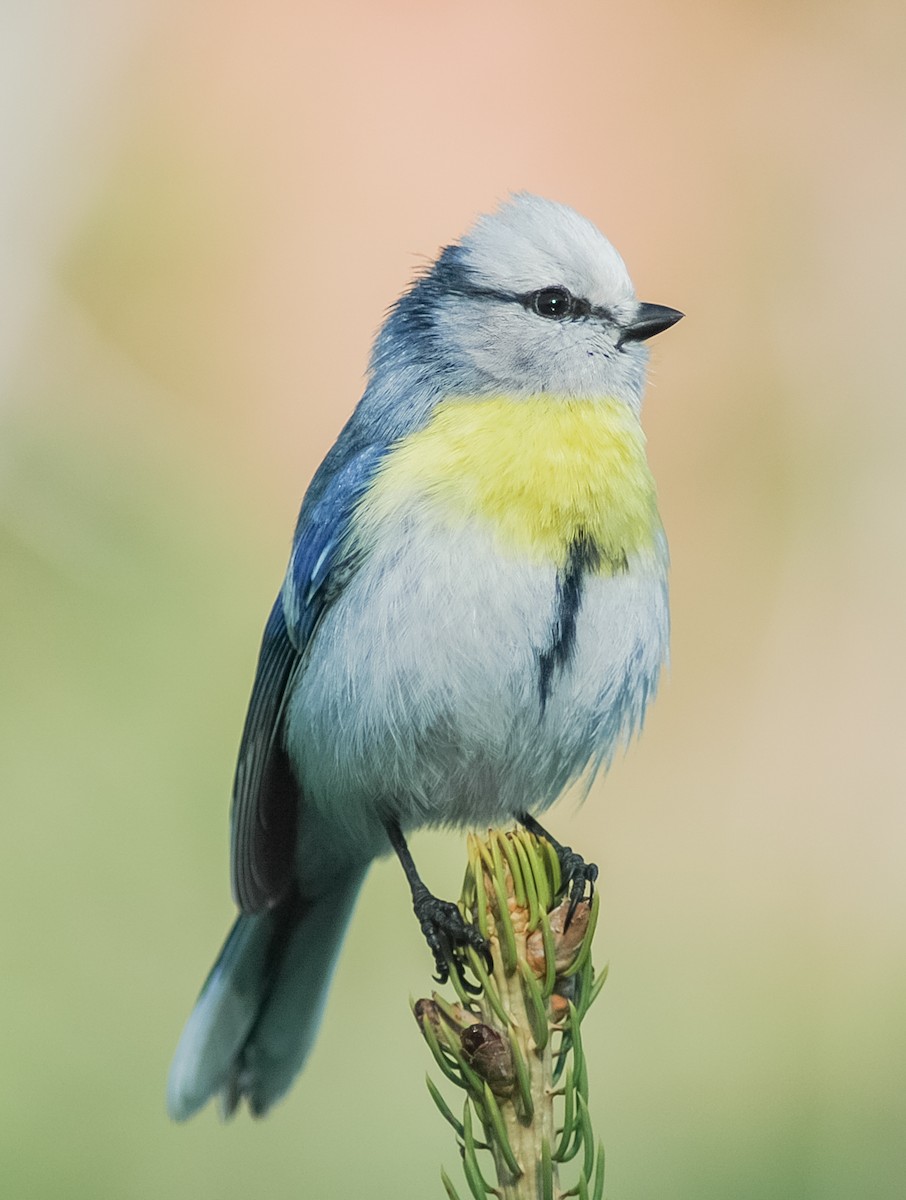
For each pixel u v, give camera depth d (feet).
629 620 8.10
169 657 8.12
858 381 8.54
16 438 8.14
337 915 8.18
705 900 8.37
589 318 8.15
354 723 8.11
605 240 8.17
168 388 8.50
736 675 8.48
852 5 8.60
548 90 8.63
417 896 8.11
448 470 8.09
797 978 8.28
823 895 8.38
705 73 8.63
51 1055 8.11
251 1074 8.15
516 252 8.16
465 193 8.60
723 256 8.59
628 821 8.42
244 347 8.53
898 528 8.50
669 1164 8.11
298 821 8.18
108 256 8.50
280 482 8.50
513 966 7.91
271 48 8.59
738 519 8.52
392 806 8.14
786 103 8.61
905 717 8.45
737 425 8.55
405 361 8.17
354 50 8.61
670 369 8.55
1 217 8.43
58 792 8.11
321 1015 8.16
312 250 8.56
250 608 8.15
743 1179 8.09
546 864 7.92
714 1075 8.17
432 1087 7.88
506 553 8.08
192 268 8.53
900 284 8.56
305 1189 8.15
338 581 8.12
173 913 8.13
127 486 8.14
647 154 8.61
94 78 8.49
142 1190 8.11
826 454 8.53
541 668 8.09
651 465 8.53
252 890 8.14
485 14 8.63
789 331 8.57
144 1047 8.12
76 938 8.12
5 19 8.45
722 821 8.43
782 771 8.44
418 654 8.09
